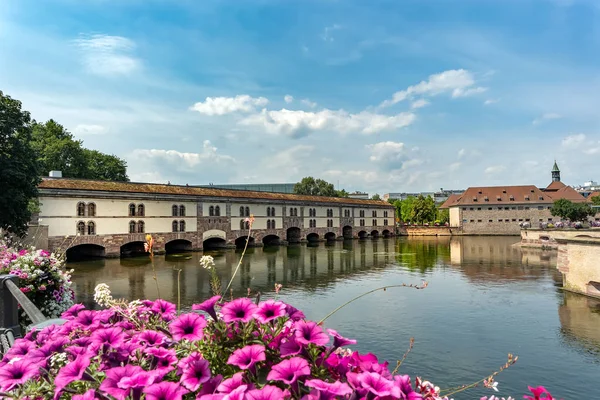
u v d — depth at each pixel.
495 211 98.69
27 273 8.41
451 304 21.75
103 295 3.62
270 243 69.31
